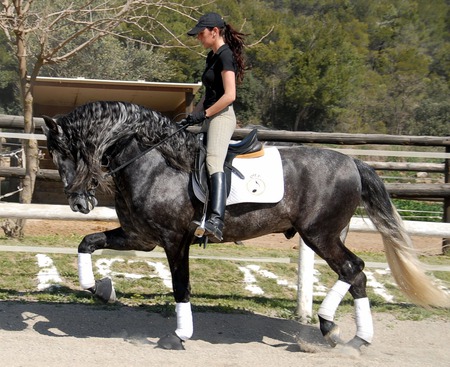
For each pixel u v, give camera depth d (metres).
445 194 11.58
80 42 30.33
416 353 6.72
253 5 61.22
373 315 8.22
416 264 6.60
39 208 8.07
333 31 63.06
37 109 23.58
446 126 60.69
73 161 6.30
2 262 9.13
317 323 7.76
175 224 6.21
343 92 57.69
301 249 7.85
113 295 6.79
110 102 6.26
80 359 5.63
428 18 101.50
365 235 14.17
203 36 6.23
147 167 6.21
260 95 57.91
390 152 11.07
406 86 68.38
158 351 6.07
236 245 11.30
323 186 6.46
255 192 6.26
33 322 7.02
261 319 7.73
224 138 6.12
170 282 8.89
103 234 6.67
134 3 10.97
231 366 5.62
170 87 19.55
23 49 11.09
